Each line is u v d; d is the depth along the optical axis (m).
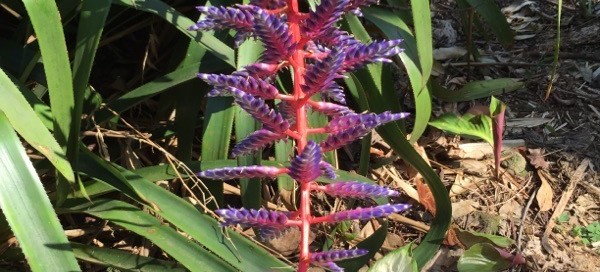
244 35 0.77
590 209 1.41
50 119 1.03
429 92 1.27
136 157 1.24
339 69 0.66
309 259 0.66
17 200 0.81
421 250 1.21
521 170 1.49
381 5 1.41
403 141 1.22
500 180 1.46
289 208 1.20
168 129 1.31
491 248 1.21
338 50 0.62
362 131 0.66
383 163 1.43
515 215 1.39
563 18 1.91
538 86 1.69
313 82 0.65
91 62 0.94
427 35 1.17
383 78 1.29
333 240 1.24
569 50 1.79
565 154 1.52
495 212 1.40
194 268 0.96
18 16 1.25
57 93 0.92
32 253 0.80
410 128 1.53
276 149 1.17
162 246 0.97
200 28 0.74
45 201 0.83
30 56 1.18
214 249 0.97
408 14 1.44
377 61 0.68
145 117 1.35
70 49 1.34
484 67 1.74
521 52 1.79
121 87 1.38
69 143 0.95
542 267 1.29
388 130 1.24
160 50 1.39
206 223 0.99
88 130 1.15
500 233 1.35
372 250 1.15
